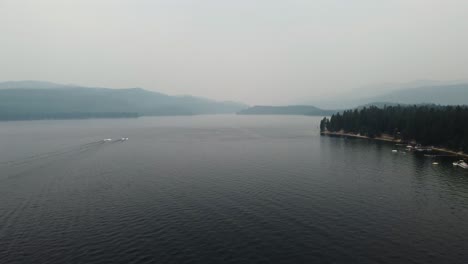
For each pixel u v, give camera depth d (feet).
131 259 181.37
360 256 185.06
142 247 196.44
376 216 248.32
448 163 464.65
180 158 526.16
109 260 180.14
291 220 240.53
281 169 431.02
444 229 223.71
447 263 177.68
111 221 238.68
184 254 187.42
